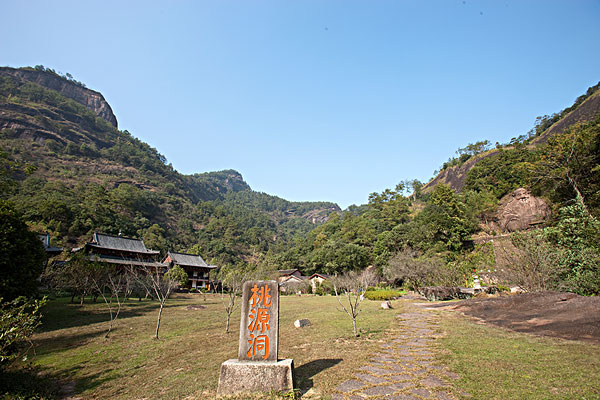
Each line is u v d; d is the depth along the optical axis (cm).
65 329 1428
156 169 14538
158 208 10656
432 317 1337
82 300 2222
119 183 10688
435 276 2994
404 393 541
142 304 2467
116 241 4319
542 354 680
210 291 4822
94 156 12300
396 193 9638
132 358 950
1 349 631
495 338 866
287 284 4938
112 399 636
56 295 2592
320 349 898
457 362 679
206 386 646
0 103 11244
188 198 14138
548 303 1200
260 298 659
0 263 1280
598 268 1388
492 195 5738
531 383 529
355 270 5312
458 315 1333
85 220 6322
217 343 1084
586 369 565
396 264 3466
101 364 895
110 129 15388
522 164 4456
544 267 1490
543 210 3962
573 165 2545
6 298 1297
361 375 650
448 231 4747
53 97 13700
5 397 636
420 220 5572
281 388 571
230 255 9406
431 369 653
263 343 629
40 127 11275
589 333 812
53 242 4647
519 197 4297
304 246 8531
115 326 1483
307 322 1349
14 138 10400
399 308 1747
